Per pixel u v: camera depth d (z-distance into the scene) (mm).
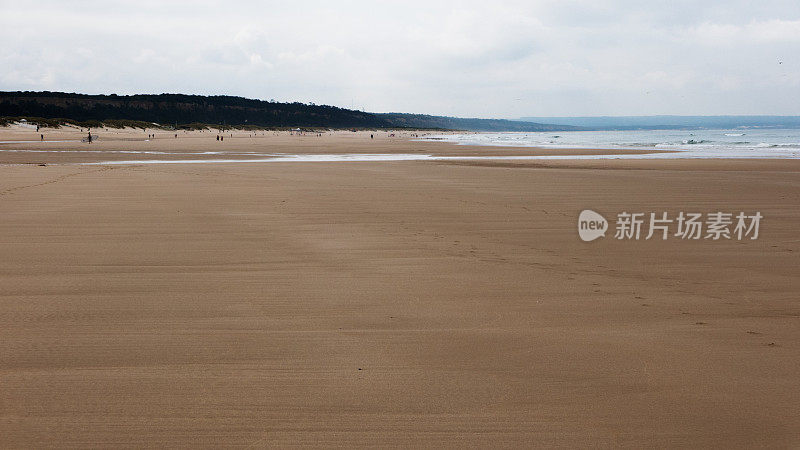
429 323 4977
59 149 45719
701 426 3248
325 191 14922
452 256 7652
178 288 6090
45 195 13922
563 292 5953
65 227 9680
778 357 4199
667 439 3125
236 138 95125
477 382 3803
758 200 13680
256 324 4945
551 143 65625
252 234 9102
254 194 14195
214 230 9430
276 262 7262
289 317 5141
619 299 5707
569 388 3711
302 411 3424
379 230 9500
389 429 3230
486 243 8531
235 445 3074
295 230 9453
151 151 43344
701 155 35562
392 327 4875
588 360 4152
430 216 10969
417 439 3137
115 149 46438
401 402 3529
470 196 14117
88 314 5203
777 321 5043
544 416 3365
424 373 3941
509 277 6562
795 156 33469
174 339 4578
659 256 7742
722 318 5129
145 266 7043
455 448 3057
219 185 16344
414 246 8258
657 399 3557
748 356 4219
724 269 7020
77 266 7039
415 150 45781
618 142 69438
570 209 12039
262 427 3248
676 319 5094
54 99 192500
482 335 4680
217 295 5828
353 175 20141
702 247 8352
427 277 6555
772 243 8656
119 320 5035
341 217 10781
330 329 4824
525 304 5535
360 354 4281
